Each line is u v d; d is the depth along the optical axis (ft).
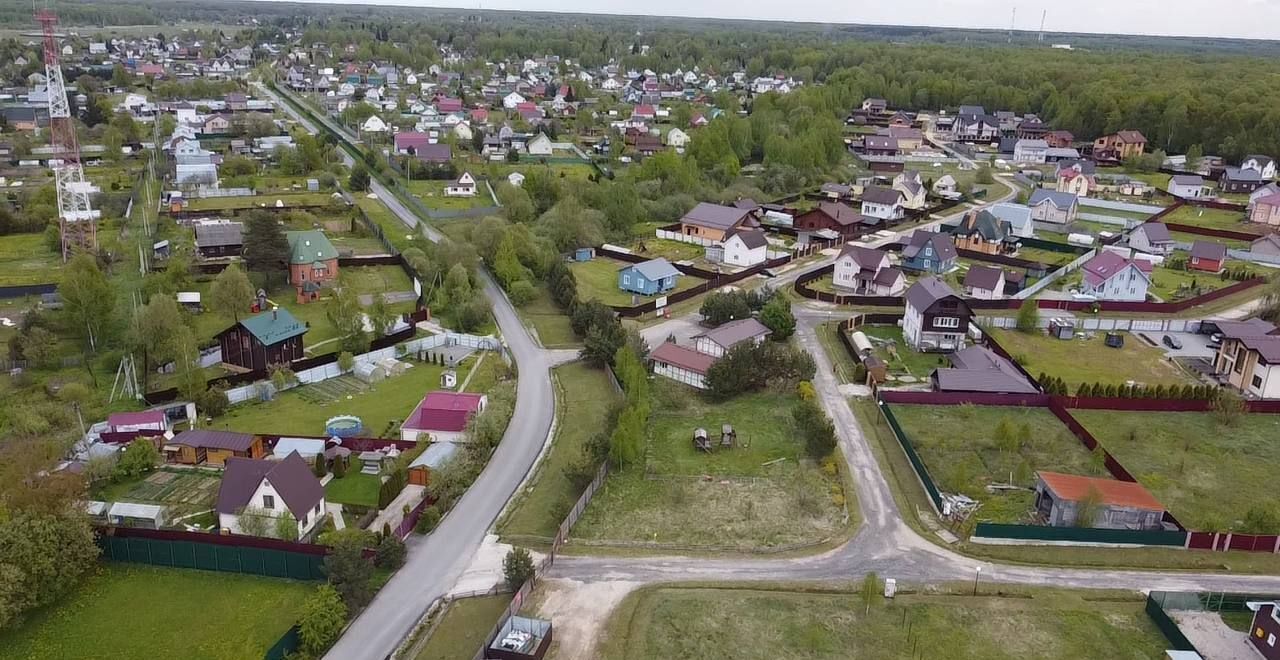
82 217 364.17
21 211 424.05
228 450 216.74
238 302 298.76
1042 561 179.11
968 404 250.98
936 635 156.04
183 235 403.95
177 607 162.81
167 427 232.53
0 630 154.81
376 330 291.99
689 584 170.50
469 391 262.47
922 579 172.96
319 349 290.56
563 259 372.38
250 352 270.67
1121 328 325.62
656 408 254.47
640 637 154.10
